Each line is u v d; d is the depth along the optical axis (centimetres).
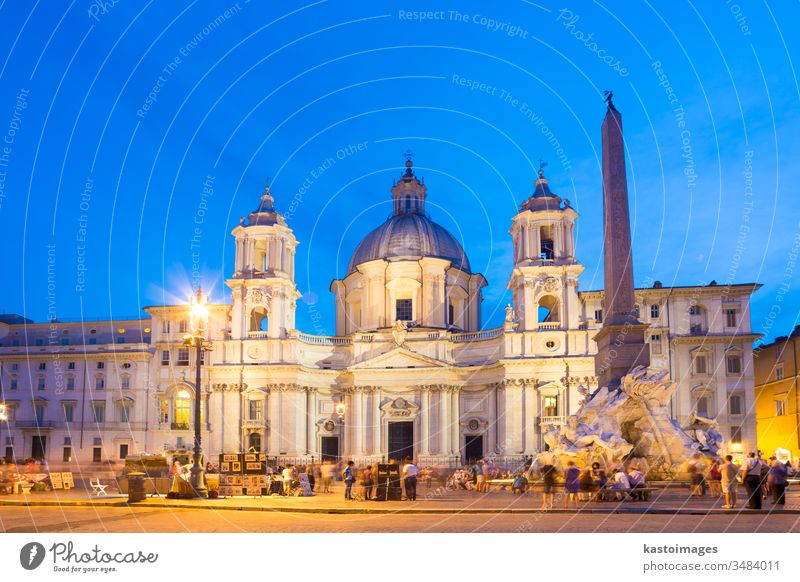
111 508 3209
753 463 2903
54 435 8288
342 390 8200
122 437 8131
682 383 7256
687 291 7388
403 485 3747
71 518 2755
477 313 9144
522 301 7469
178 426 7894
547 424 7138
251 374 7875
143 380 8169
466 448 7844
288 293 8181
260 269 8581
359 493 3819
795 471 5875
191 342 3647
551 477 3170
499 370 7606
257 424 7762
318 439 8062
